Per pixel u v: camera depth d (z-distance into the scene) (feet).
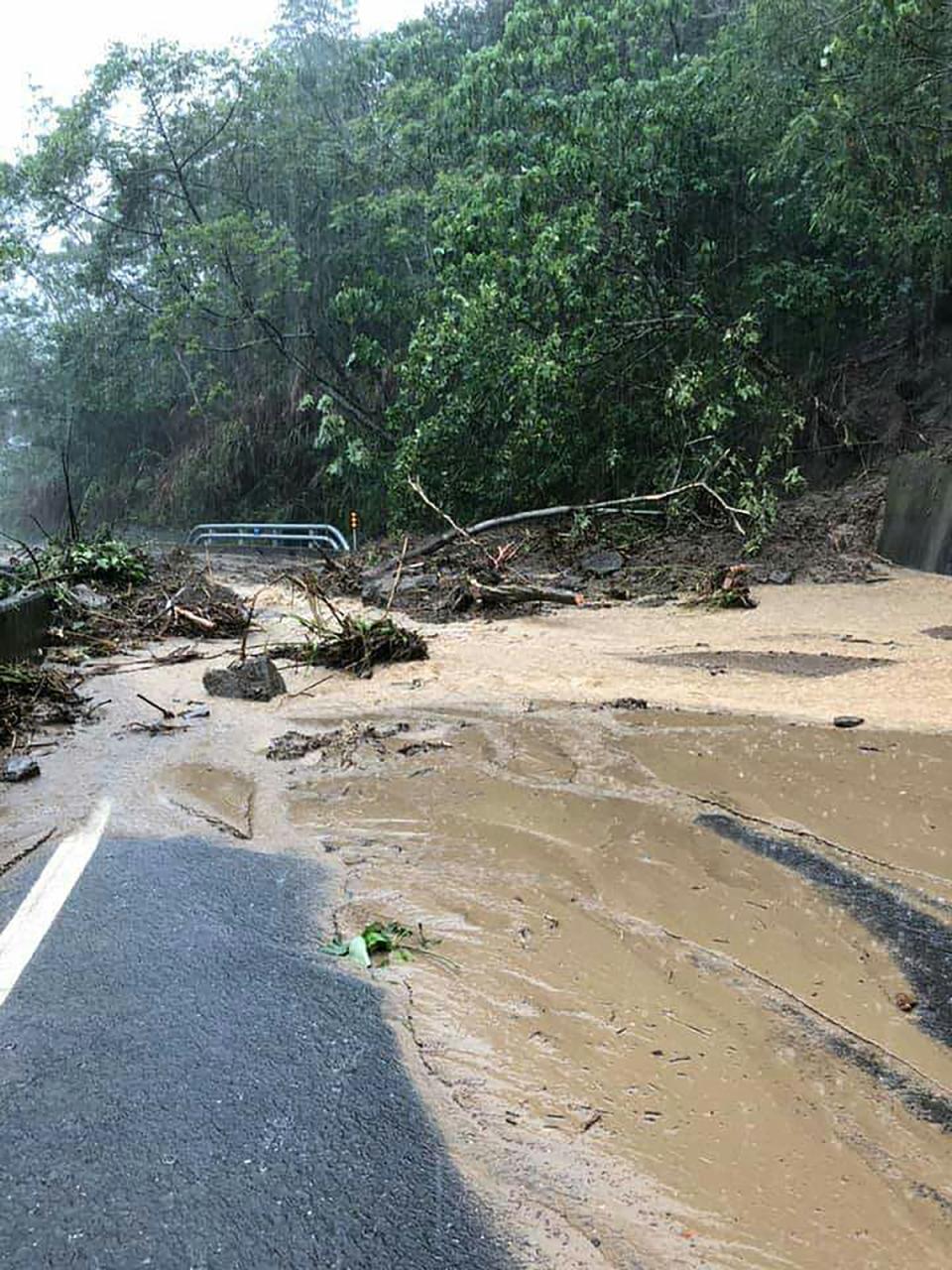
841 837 16.76
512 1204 8.46
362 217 94.43
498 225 66.18
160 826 18.06
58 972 12.61
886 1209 8.38
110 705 27.68
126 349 125.80
